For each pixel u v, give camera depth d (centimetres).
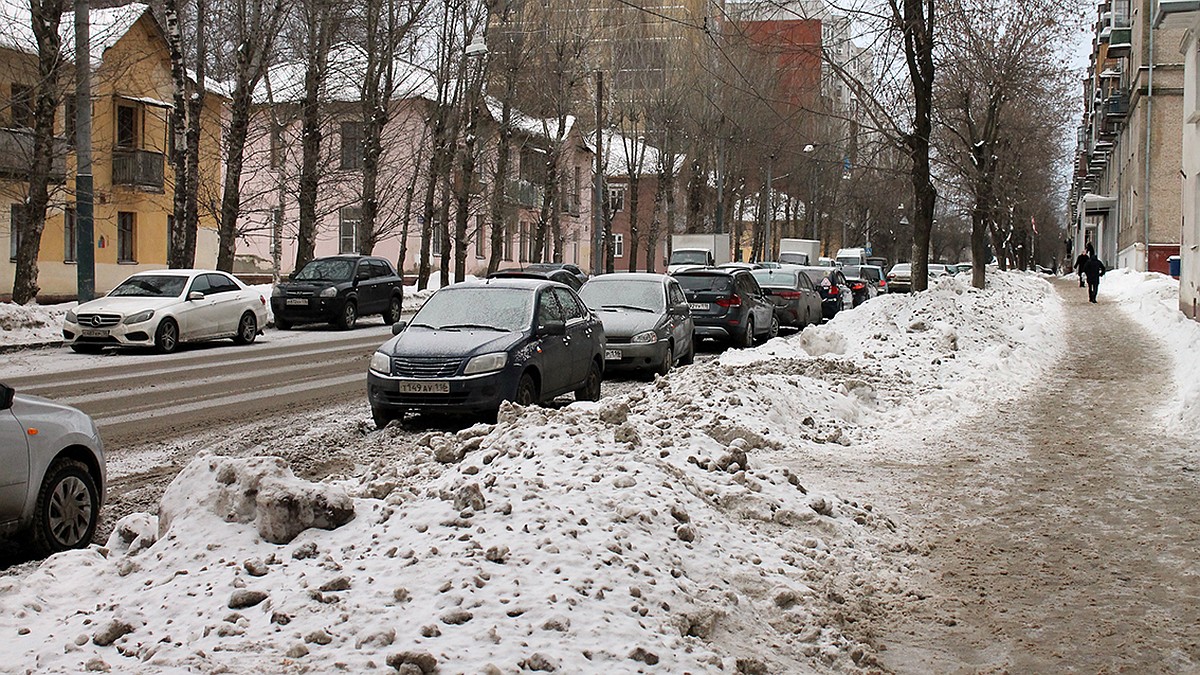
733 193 6253
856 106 2756
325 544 575
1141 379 1605
